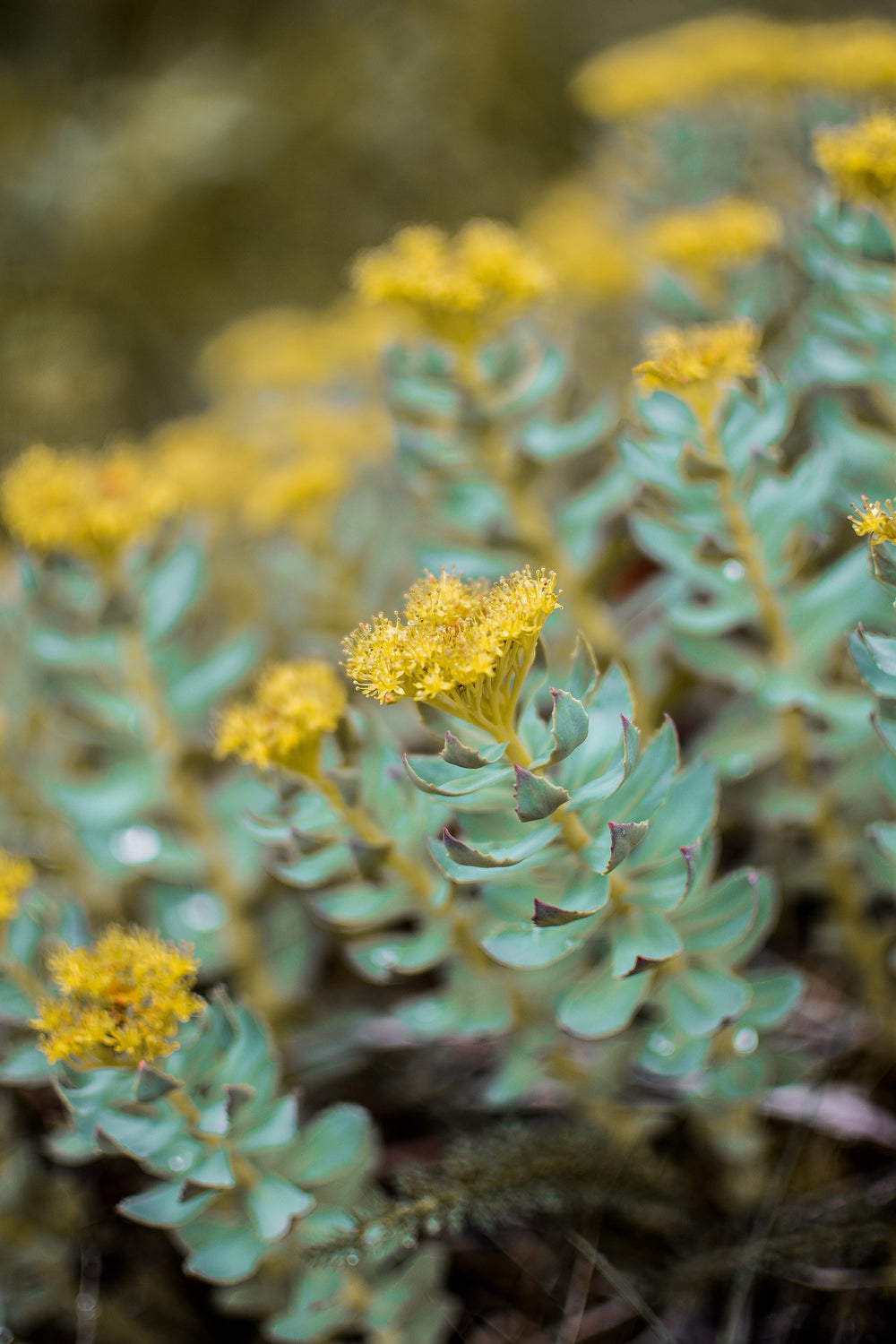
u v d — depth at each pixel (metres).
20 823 0.47
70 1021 0.37
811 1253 0.40
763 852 0.44
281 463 0.53
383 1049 0.45
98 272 0.84
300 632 0.47
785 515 0.40
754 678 0.41
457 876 0.36
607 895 0.36
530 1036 0.41
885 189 0.40
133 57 1.04
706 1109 0.41
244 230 0.87
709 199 0.52
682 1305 0.40
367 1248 0.38
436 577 0.43
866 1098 0.42
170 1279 0.43
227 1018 0.38
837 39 0.51
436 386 0.43
